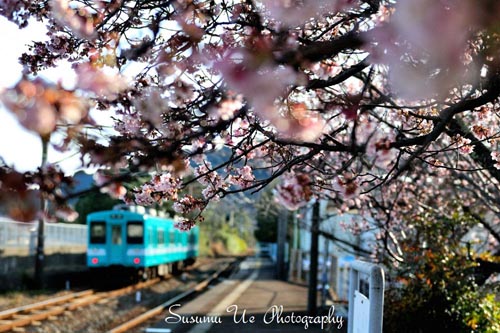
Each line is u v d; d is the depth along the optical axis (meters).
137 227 27.28
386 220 10.83
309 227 15.94
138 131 3.97
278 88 2.64
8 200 2.31
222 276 35.44
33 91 1.91
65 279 27.81
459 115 6.77
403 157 7.14
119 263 27.03
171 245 33.03
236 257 64.69
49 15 4.36
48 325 15.29
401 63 3.04
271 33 3.63
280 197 3.92
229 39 4.12
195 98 4.30
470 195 13.07
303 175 3.95
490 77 3.84
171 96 4.04
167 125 3.99
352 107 3.80
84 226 36.75
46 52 4.78
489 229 11.27
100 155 2.90
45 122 1.91
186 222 5.21
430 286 9.43
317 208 15.27
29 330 14.41
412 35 2.50
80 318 16.97
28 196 2.34
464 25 2.44
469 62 3.65
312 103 5.07
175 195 5.02
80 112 2.03
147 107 3.74
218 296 22.52
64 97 1.96
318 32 4.86
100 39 4.43
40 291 21.86
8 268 22.39
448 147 5.79
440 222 10.95
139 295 21.78
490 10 2.34
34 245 26.77
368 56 3.90
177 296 22.66
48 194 2.74
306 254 34.88
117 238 27.30
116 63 3.86
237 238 89.00
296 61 3.02
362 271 6.57
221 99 3.32
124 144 3.03
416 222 11.10
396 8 2.92
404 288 10.09
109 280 27.62
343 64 5.16
